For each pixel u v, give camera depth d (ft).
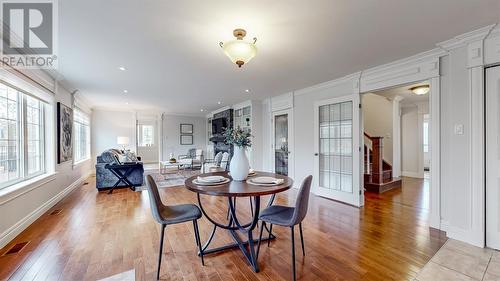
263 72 11.82
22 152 9.93
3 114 8.68
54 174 12.29
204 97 18.90
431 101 9.07
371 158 16.62
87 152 22.48
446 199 8.70
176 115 29.94
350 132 12.80
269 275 6.06
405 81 10.00
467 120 7.84
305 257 6.95
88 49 8.75
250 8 6.07
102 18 6.56
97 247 7.54
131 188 16.29
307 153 15.64
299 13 6.34
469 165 7.79
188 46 8.49
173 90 16.10
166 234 8.61
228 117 23.85
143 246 7.63
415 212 11.22
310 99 15.31
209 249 7.38
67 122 14.97
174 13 6.31
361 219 10.25
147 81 13.56
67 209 11.67
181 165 27.76
